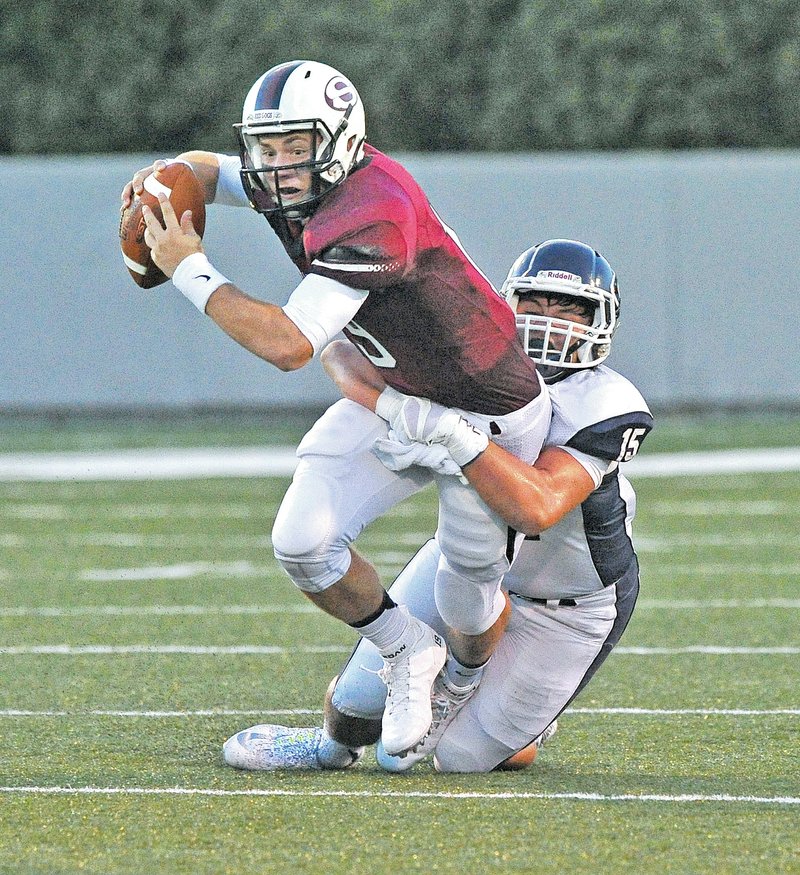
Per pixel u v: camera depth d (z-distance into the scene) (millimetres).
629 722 14789
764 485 33781
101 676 17109
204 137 51250
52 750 13594
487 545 11609
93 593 22766
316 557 11641
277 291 42125
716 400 42969
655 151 50625
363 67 51375
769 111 50406
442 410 11273
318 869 9984
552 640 12500
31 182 42844
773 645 18750
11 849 10484
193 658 18156
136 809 11484
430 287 11047
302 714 15250
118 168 42625
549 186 42531
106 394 43281
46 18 51344
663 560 25344
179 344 43188
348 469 11836
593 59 50781
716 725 14617
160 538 27922
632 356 42812
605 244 42562
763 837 10664
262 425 43875
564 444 11883
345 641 19266
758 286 42656
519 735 12547
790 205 42469
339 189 10961
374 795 11898
